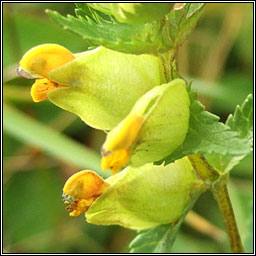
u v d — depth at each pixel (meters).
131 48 0.13
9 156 0.23
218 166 0.15
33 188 0.23
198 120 0.13
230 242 0.15
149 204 0.14
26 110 0.23
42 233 0.23
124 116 0.13
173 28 0.13
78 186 0.14
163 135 0.13
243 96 0.23
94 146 0.23
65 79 0.13
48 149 0.21
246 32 0.23
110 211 0.14
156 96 0.13
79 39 0.24
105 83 0.13
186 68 0.23
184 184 0.14
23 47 0.25
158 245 0.15
